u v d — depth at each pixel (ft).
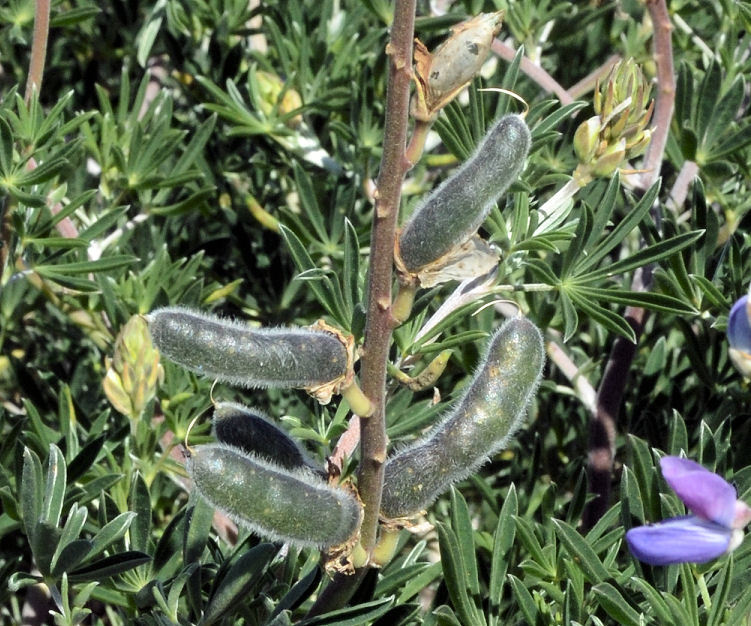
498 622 0.91
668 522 0.61
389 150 0.58
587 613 0.88
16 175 1.11
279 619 0.74
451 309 0.93
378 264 0.60
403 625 0.90
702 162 1.21
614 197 1.00
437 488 0.65
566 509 1.21
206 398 1.23
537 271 0.98
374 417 0.63
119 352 0.99
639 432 1.27
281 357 0.59
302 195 1.31
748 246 1.19
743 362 0.64
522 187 1.01
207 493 0.60
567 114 1.07
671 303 0.97
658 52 1.14
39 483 0.83
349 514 0.63
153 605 0.86
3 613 1.25
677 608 0.74
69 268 1.18
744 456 1.03
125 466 1.11
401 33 0.56
